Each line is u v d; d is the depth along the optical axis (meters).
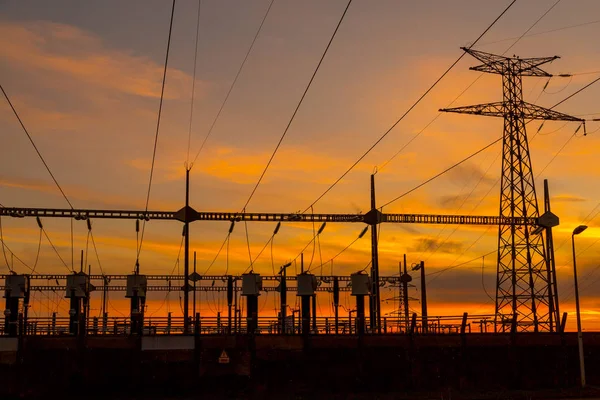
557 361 56.59
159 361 50.38
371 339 53.34
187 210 56.19
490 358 55.34
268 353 51.69
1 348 48.84
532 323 64.19
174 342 50.78
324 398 50.66
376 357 53.09
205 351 51.03
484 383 54.84
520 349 56.12
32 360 49.00
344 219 59.34
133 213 55.66
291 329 56.94
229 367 51.12
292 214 57.72
